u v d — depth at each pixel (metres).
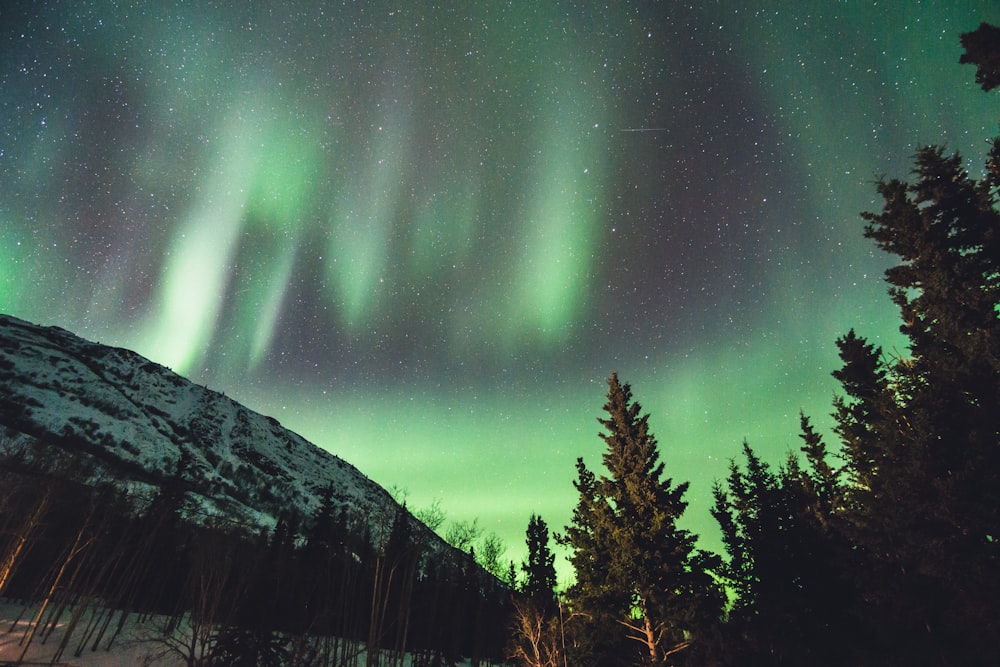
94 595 25.38
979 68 12.52
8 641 22.09
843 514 17.75
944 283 14.35
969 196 14.88
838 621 20.02
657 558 21.84
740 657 21.28
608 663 23.59
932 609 14.12
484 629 39.72
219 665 18.33
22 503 23.94
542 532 46.78
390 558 25.03
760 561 24.95
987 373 13.01
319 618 21.02
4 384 133.38
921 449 14.20
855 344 18.25
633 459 25.48
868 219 16.59
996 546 12.24
